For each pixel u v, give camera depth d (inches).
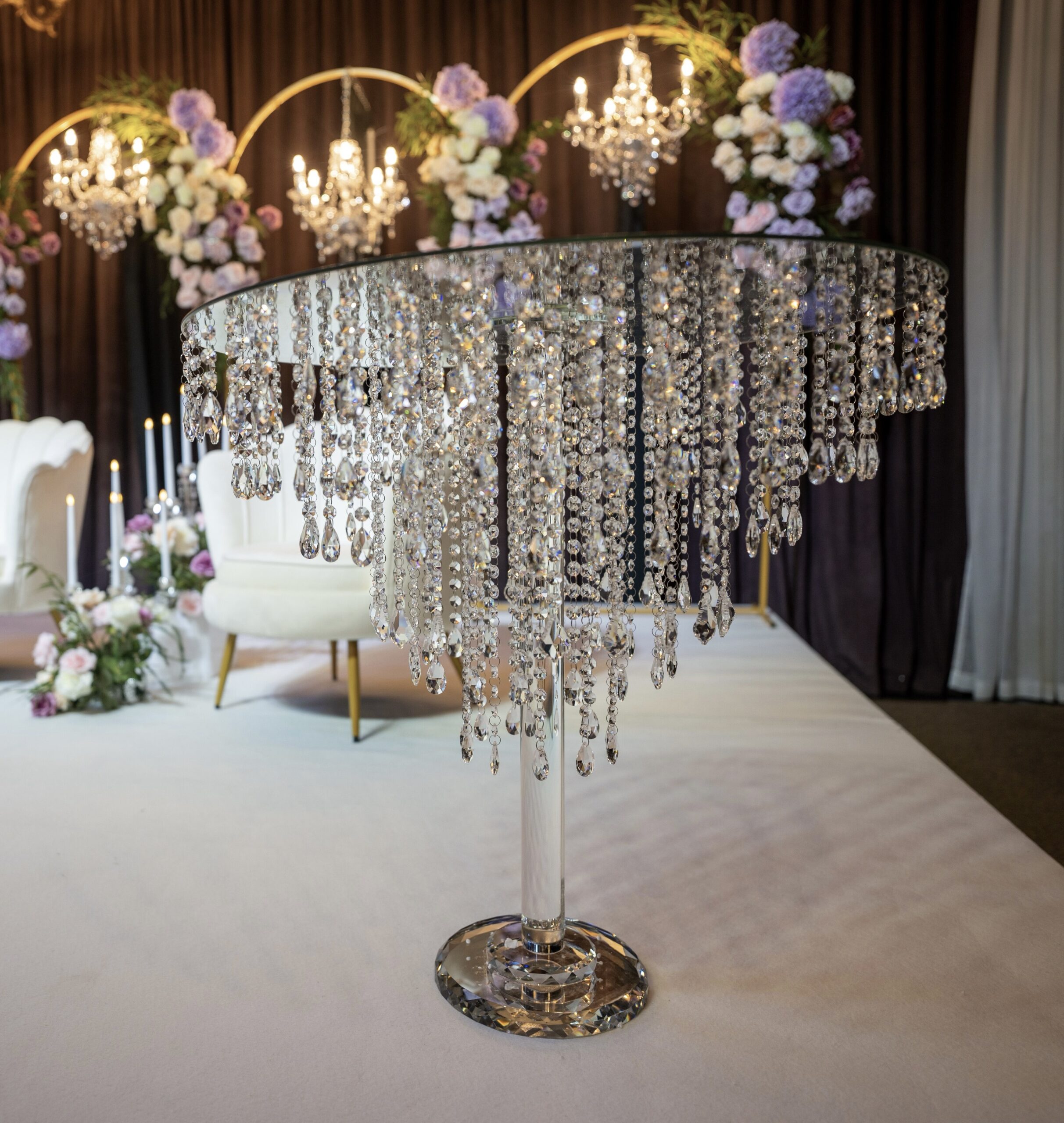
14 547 118.3
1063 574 132.1
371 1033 44.9
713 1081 41.3
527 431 37.7
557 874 48.9
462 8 158.2
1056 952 52.1
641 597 41.4
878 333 39.4
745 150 126.3
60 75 180.2
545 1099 40.1
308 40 166.6
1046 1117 39.0
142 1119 39.0
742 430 139.0
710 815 72.5
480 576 40.0
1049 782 97.7
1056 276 128.5
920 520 141.8
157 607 114.0
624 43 153.9
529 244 34.8
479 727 42.1
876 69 140.3
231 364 42.5
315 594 93.3
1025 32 127.3
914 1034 44.7
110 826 71.4
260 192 170.7
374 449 42.6
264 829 70.5
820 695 108.7
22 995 48.3
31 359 181.0
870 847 66.3
